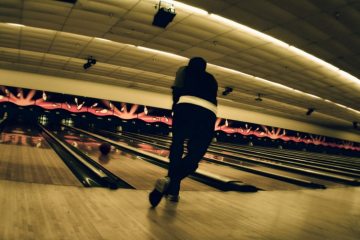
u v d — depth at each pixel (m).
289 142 22.53
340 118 20.36
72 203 1.81
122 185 2.86
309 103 15.84
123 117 17.12
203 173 3.52
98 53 10.38
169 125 18.22
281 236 1.53
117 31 7.86
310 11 5.95
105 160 4.75
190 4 5.98
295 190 3.30
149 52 9.70
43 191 2.05
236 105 19.23
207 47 8.49
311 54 8.16
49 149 5.58
